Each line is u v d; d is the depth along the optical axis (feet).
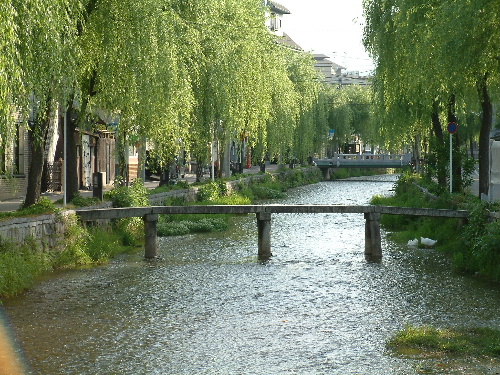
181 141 89.45
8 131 45.21
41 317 44.55
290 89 163.22
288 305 48.60
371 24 91.50
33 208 64.34
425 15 70.33
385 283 56.75
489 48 62.39
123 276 59.26
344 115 273.54
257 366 34.91
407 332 40.47
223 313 46.09
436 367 34.19
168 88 69.15
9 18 41.98
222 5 99.76
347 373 33.63
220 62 96.58
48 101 57.77
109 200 81.51
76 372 33.88
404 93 89.56
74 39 55.42
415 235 84.38
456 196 84.94
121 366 34.88
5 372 33.65
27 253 57.26
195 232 94.07
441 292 52.85
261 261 68.80
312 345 38.52
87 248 67.72
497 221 59.06
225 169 166.40
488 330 40.60
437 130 102.42
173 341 39.34
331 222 109.81
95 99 68.39
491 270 59.06
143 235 84.33
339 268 64.49
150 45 65.46
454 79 65.46
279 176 207.72
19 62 45.39
